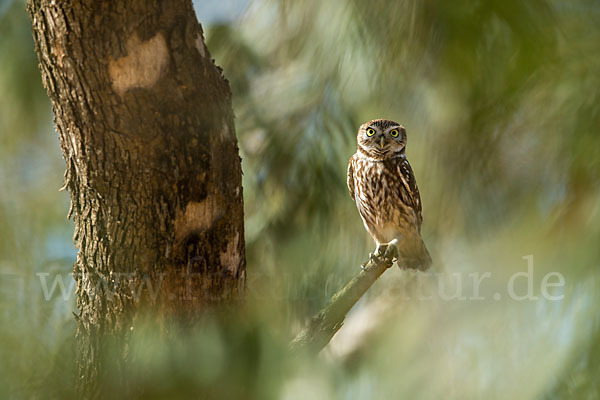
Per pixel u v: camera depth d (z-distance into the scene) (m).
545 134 4.56
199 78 4.72
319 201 7.27
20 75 7.34
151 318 4.88
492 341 3.63
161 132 4.69
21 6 7.26
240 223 5.22
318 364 3.72
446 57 5.08
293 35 6.98
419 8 5.52
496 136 5.32
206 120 4.80
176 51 4.58
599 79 4.28
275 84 7.42
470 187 5.93
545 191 4.39
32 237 6.62
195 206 4.92
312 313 6.80
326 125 6.98
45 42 4.46
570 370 3.30
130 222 4.88
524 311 3.62
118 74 4.47
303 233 7.21
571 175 4.07
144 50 4.47
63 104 4.62
